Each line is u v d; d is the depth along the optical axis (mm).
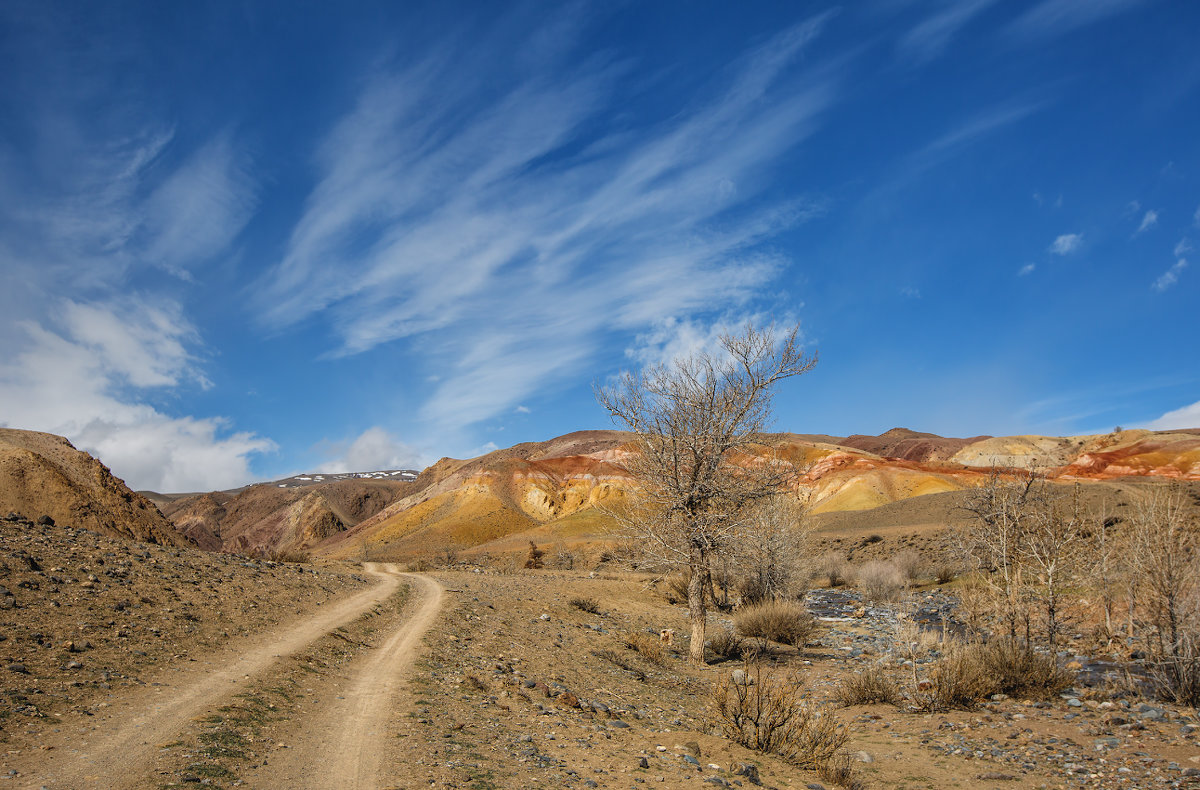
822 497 127812
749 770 8289
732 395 18625
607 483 137750
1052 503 16719
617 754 8891
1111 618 18000
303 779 6719
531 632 19969
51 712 7793
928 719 12867
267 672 11109
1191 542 13625
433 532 144875
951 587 35281
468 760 7836
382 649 14898
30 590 12641
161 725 7816
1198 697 12398
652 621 27062
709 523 18875
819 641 23688
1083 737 10977
